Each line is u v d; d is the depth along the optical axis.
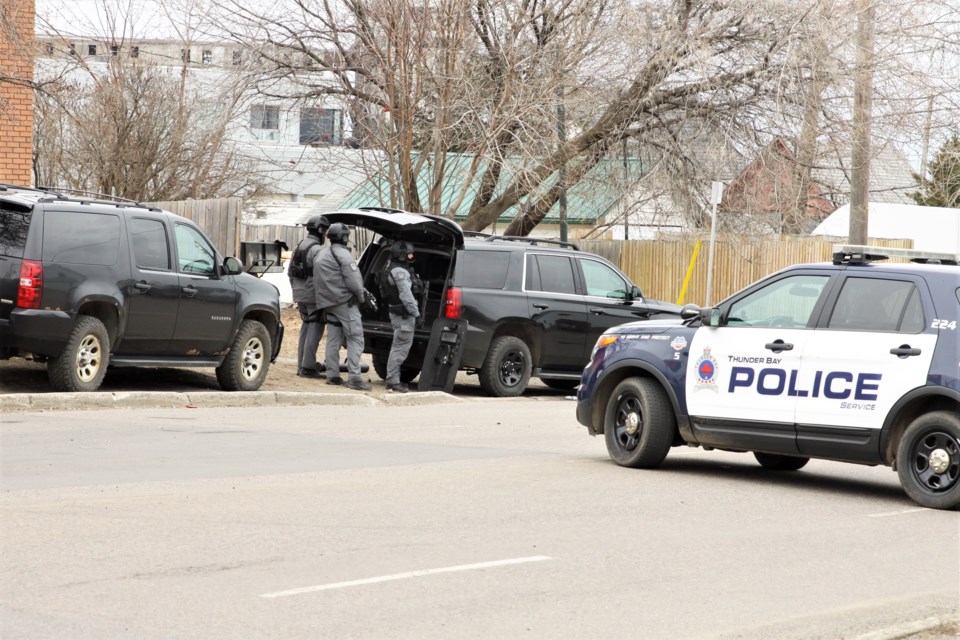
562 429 22.52
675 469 18.05
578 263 29.55
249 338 25.44
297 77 39.44
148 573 10.49
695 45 35.69
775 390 16.30
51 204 21.58
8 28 30.20
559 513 13.98
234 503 13.83
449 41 35.50
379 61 36.56
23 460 16.19
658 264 43.69
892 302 15.64
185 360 24.28
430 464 17.41
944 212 46.62
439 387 27.53
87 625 8.88
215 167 53.50
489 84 37.59
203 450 17.80
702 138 38.12
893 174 46.38
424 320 28.44
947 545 12.95
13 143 36.62
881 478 18.28
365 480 15.77
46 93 33.38
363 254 29.28
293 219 71.56
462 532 12.72
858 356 15.64
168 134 49.91
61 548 11.30
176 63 57.56
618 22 36.84
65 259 21.62
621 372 18.23
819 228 47.28
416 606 9.77
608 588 10.58
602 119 38.59
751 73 36.84
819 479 17.84
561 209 40.94
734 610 10.01
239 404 24.06
